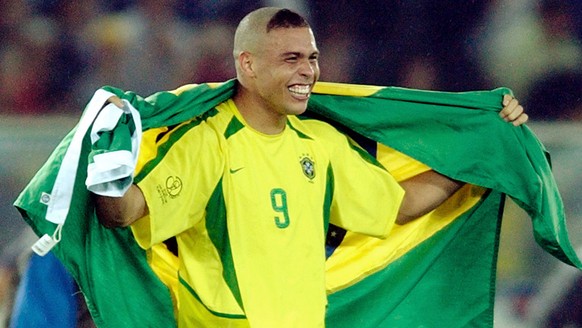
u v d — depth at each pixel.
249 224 14.17
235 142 14.21
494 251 16.55
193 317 14.52
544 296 23.45
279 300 14.24
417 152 15.59
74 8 29.78
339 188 15.07
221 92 14.30
